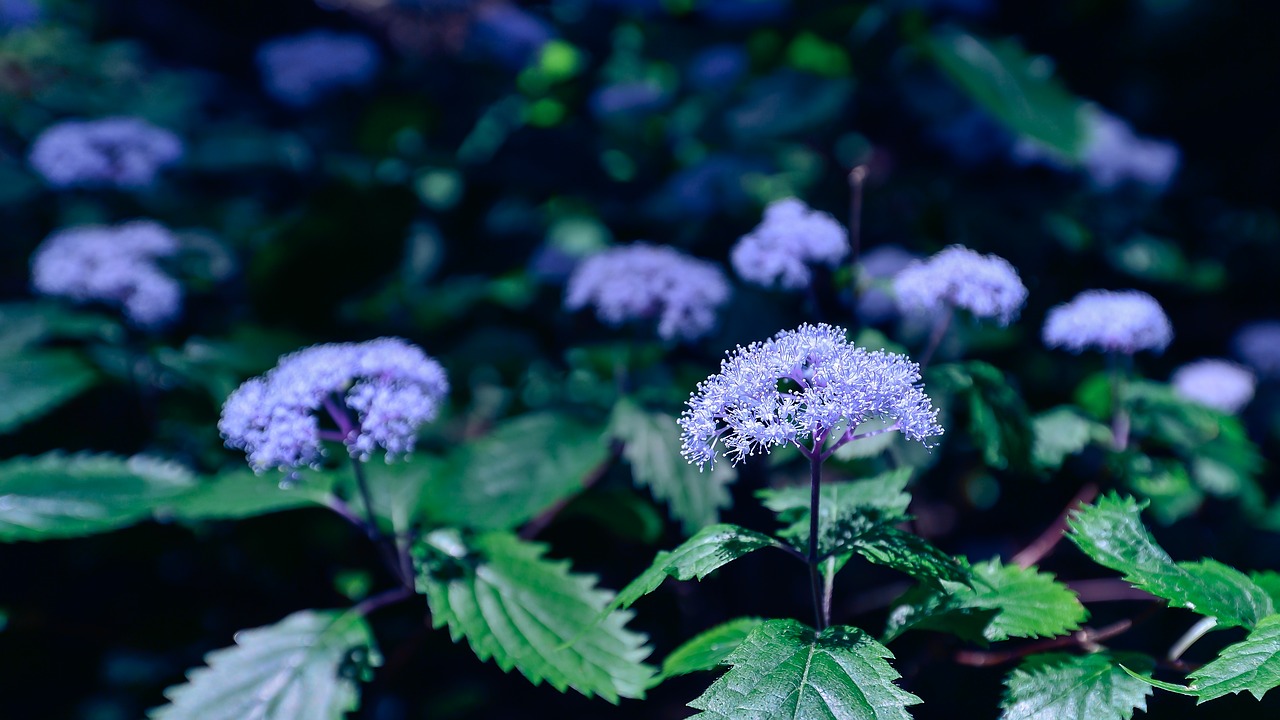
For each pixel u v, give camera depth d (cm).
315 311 575
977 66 555
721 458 331
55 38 880
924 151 659
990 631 219
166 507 313
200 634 377
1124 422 343
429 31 973
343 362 259
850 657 183
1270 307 688
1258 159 790
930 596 233
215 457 420
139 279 422
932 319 445
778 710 174
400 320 581
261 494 307
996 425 277
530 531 390
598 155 741
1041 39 880
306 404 250
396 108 764
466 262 680
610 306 371
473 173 721
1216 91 818
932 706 362
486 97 878
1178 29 813
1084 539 215
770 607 445
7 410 372
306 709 260
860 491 247
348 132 833
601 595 265
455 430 519
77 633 363
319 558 421
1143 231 645
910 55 635
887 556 197
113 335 436
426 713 402
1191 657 374
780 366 195
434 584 267
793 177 654
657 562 203
